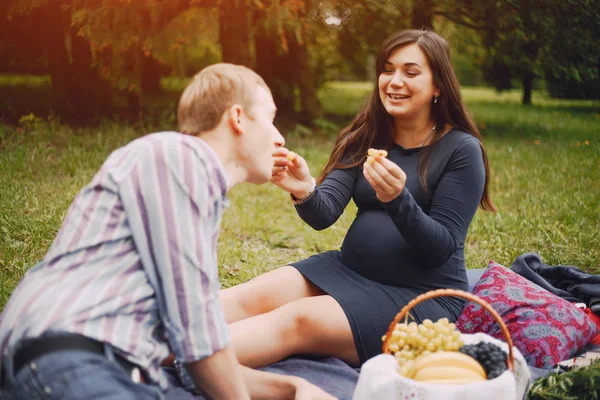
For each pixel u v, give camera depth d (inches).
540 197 277.1
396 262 121.0
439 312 119.7
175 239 77.9
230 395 82.4
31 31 417.4
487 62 588.7
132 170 78.9
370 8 515.2
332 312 114.8
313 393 98.2
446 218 119.3
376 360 91.9
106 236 77.7
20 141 327.0
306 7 416.2
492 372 89.3
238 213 251.0
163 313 79.7
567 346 125.4
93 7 367.6
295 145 405.4
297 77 484.4
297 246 221.1
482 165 123.9
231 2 404.2
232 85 86.4
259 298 124.6
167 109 446.0
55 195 245.6
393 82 124.1
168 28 386.0
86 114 414.0
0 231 201.8
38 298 75.0
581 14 470.3
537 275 156.7
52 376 71.6
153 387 76.2
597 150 403.5
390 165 107.7
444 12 508.4
